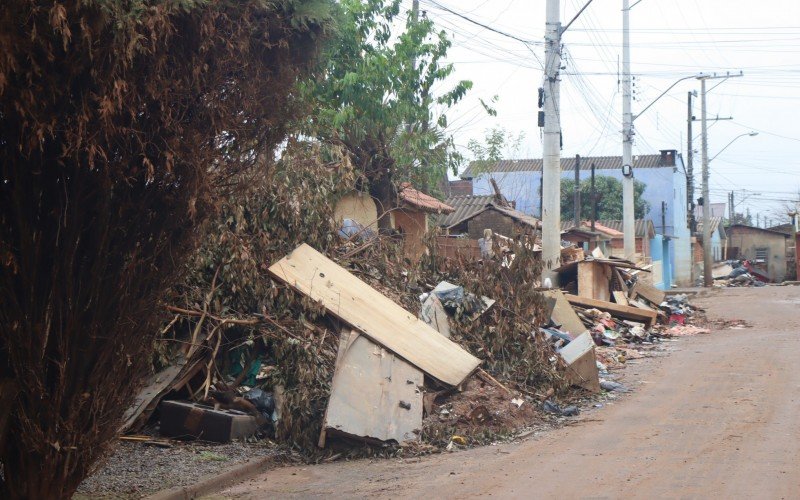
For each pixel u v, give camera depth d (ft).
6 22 14.98
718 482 22.90
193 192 19.06
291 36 20.12
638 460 26.12
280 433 30.60
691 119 185.78
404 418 30.37
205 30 17.89
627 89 100.89
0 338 17.99
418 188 78.02
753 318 79.66
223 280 34.35
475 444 30.53
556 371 38.65
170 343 33.06
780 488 22.02
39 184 17.89
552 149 61.98
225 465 27.43
